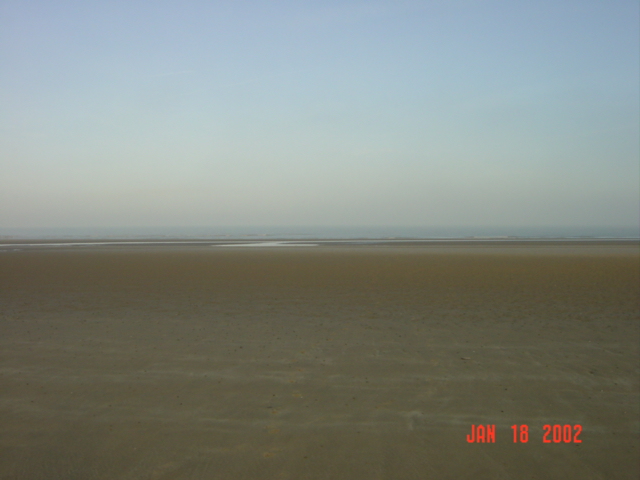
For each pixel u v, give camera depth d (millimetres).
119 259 30641
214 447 4953
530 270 23297
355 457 4766
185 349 8703
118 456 4766
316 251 39438
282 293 15742
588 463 4684
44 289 16672
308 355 8320
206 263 27438
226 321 11219
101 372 7371
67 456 4766
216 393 6469
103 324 10883
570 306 13148
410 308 12930
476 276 20641
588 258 31469
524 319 11391
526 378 7102
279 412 5840
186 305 13445
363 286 17422
